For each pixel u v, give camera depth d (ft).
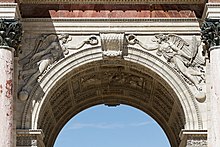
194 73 141.90
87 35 143.33
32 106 140.05
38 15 143.13
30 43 142.92
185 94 141.18
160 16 143.64
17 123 138.82
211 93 134.92
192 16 143.74
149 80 151.02
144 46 142.92
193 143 138.31
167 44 143.13
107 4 143.74
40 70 141.59
